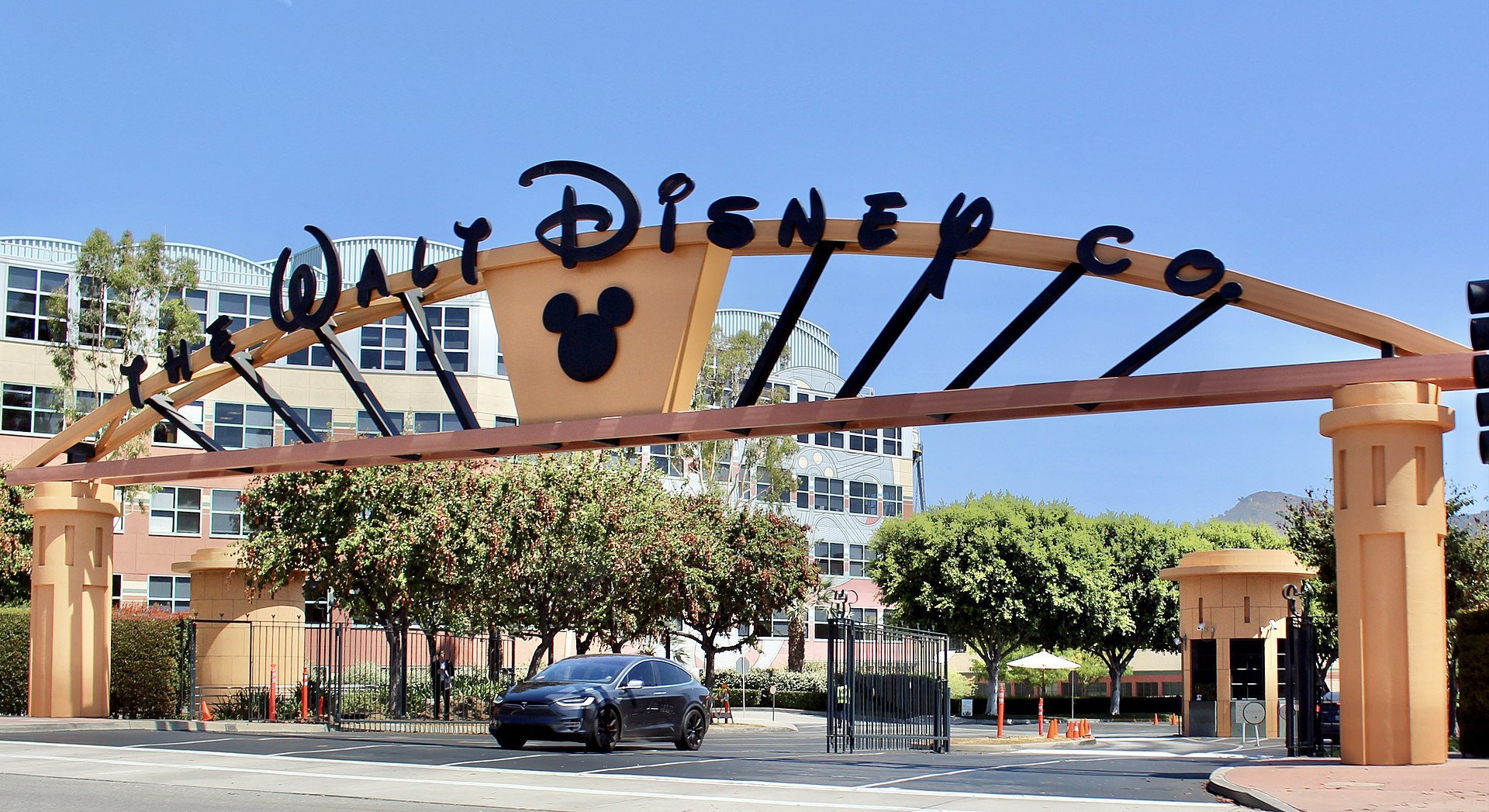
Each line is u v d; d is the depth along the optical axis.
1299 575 36.84
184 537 53.97
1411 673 16.72
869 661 23.05
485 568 32.59
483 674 42.50
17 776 16.48
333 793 14.60
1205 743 32.62
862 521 80.56
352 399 57.53
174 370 24.78
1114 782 16.48
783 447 59.62
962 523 58.75
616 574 37.19
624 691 21.48
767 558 51.28
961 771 17.97
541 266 21.33
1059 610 58.00
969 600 58.03
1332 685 45.16
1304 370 17.22
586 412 20.83
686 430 19.95
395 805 13.50
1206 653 38.00
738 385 60.44
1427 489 16.92
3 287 51.84
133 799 13.89
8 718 27.19
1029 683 81.62
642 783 15.77
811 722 49.47
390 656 33.56
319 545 31.78
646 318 20.41
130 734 24.30
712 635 51.28
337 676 30.16
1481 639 19.42
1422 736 16.70
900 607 59.84
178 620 33.88
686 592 44.28
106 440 27.33
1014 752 25.59
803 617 67.69
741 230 19.66
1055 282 18.19
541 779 16.30
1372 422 16.84
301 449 23.78
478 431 21.72
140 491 48.06
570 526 35.25
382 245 65.56
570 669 22.11
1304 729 21.31
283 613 37.75
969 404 18.47
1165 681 85.12
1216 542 62.03
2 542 37.59
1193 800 14.33
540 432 21.02
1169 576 38.97
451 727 31.05
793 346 82.94
